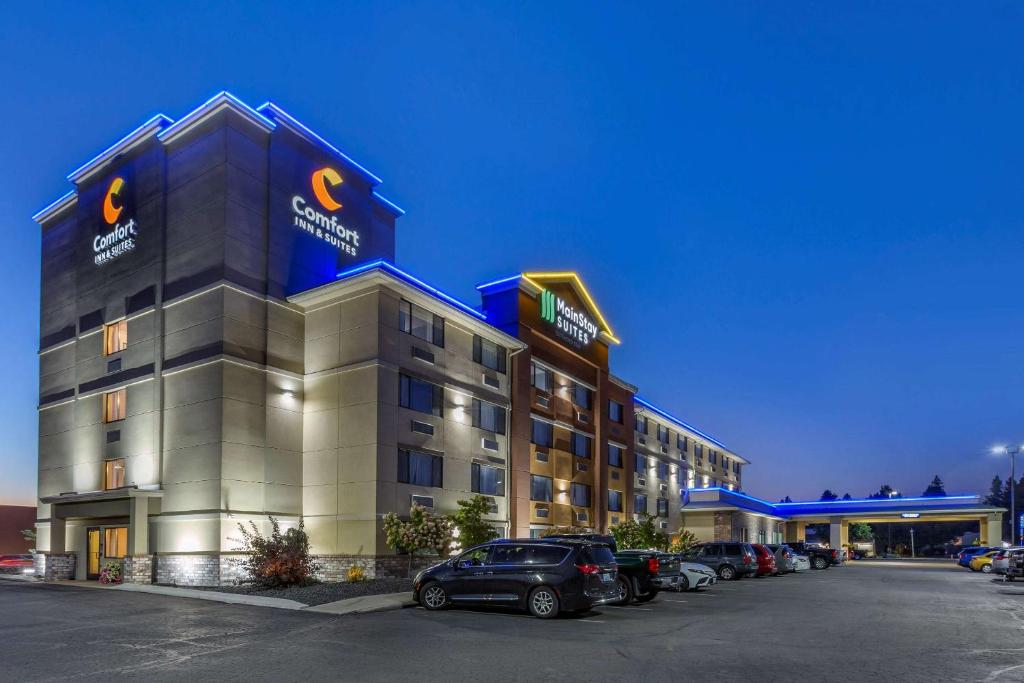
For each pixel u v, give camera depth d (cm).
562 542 1731
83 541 2947
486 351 3331
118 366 2961
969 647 1294
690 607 1992
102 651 1227
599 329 4312
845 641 1360
